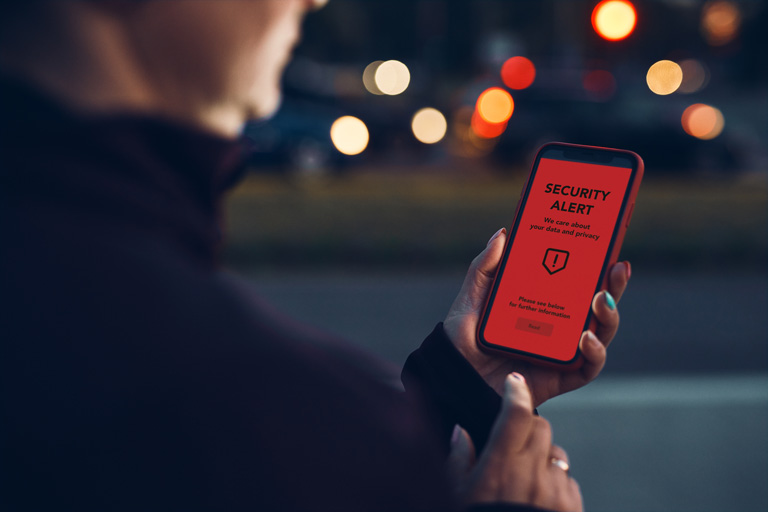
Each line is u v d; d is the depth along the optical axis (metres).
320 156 16.23
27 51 0.54
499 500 0.90
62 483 0.48
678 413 4.89
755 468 4.20
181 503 0.49
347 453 0.52
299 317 7.07
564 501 0.93
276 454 0.50
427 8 50.16
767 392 5.31
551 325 1.34
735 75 50.59
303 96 19.55
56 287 0.50
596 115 17.83
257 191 13.87
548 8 48.34
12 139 0.51
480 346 1.36
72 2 0.55
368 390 0.56
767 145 23.06
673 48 59.88
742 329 6.96
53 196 0.51
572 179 1.43
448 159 19.98
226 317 0.52
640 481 4.04
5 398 0.49
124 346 0.49
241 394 0.50
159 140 0.55
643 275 8.73
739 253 9.26
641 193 14.37
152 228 0.53
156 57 0.57
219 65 0.59
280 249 8.88
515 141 17.98
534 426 0.94
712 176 17.64
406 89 36.53
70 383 0.49
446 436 1.06
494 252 1.40
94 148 0.52
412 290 8.00
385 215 11.12
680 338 6.68
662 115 17.72
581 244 1.39
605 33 8.93
